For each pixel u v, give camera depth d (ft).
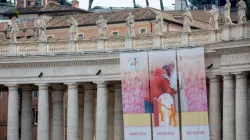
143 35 206.18
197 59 191.01
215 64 192.03
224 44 186.19
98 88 208.13
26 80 213.66
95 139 219.82
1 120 321.11
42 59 211.20
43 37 215.10
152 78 198.18
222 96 197.36
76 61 208.85
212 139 193.26
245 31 185.88
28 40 217.77
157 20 205.46
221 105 197.06
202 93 191.21
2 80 215.51
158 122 197.88
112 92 224.94
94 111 225.35
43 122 212.64
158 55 196.85
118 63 205.57
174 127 195.62
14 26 217.97
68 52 211.61
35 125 309.63
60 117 223.51
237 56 185.68
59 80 211.20
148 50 200.13
